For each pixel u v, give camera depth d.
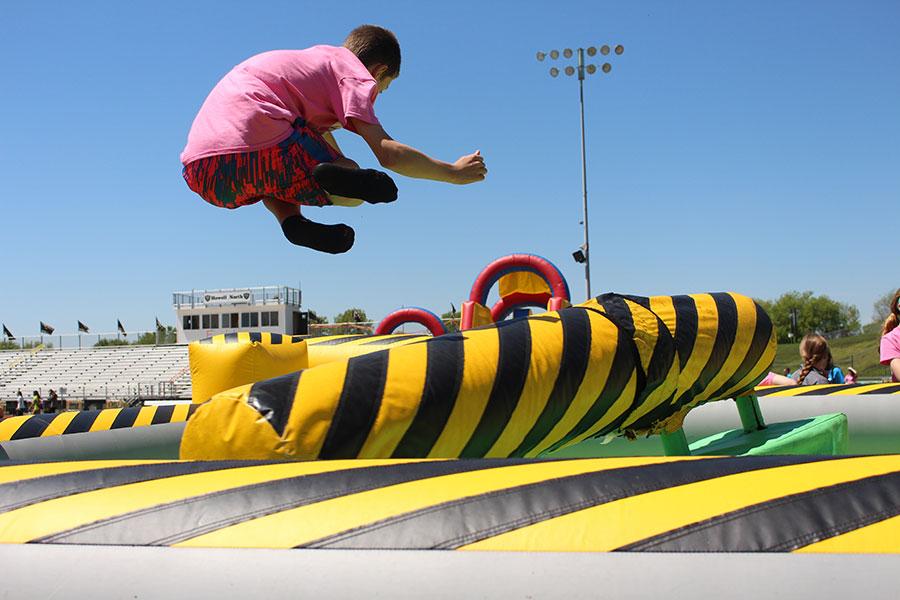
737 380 3.79
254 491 1.44
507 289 9.00
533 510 1.32
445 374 2.22
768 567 1.18
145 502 1.43
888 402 4.86
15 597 1.34
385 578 1.26
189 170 2.82
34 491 1.49
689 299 3.46
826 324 100.38
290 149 2.71
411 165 2.74
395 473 1.49
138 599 1.31
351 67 2.78
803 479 1.36
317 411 1.97
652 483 1.38
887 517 1.24
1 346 59.12
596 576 1.21
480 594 1.22
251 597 1.27
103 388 48.19
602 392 2.73
